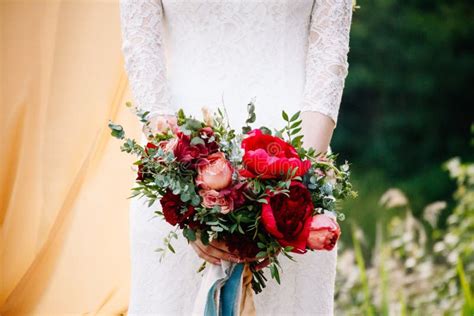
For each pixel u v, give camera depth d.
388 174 11.72
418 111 12.00
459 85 11.99
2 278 3.99
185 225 2.78
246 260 2.80
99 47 3.96
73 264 3.99
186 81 3.18
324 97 3.12
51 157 3.97
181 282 3.09
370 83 12.02
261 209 2.72
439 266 6.61
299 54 3.22
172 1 3.17
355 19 12.12
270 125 3.16
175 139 2.73
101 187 3.97
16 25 3.96
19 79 3.96
